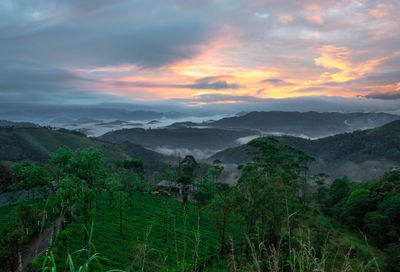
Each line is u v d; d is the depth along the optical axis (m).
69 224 37.84
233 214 28.72
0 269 13.84
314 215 57.81
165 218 47.69
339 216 56.97
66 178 44.28
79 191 46.91
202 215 53.91
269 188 26.78
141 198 76.88
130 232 45.00
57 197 41.56
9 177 68.12
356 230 49.22
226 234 27.64
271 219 23.08
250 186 29.72
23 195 61.50
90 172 49.44
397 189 56.28
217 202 29.73
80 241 35.25
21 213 25.70
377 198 53.09
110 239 40.12
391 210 44.69
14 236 14.07
